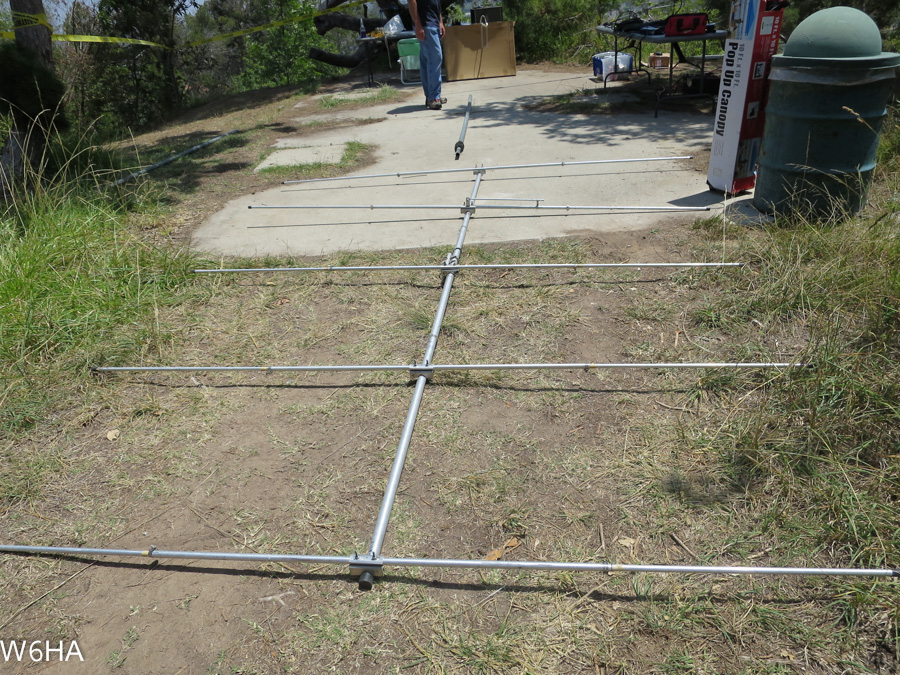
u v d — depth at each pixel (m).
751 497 2.27
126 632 1.98
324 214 5.23
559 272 3.94
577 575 2.04
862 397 2.58
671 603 1.93
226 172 6.64
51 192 4.99
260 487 2.51
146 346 3.45
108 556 2.26
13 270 3.74
